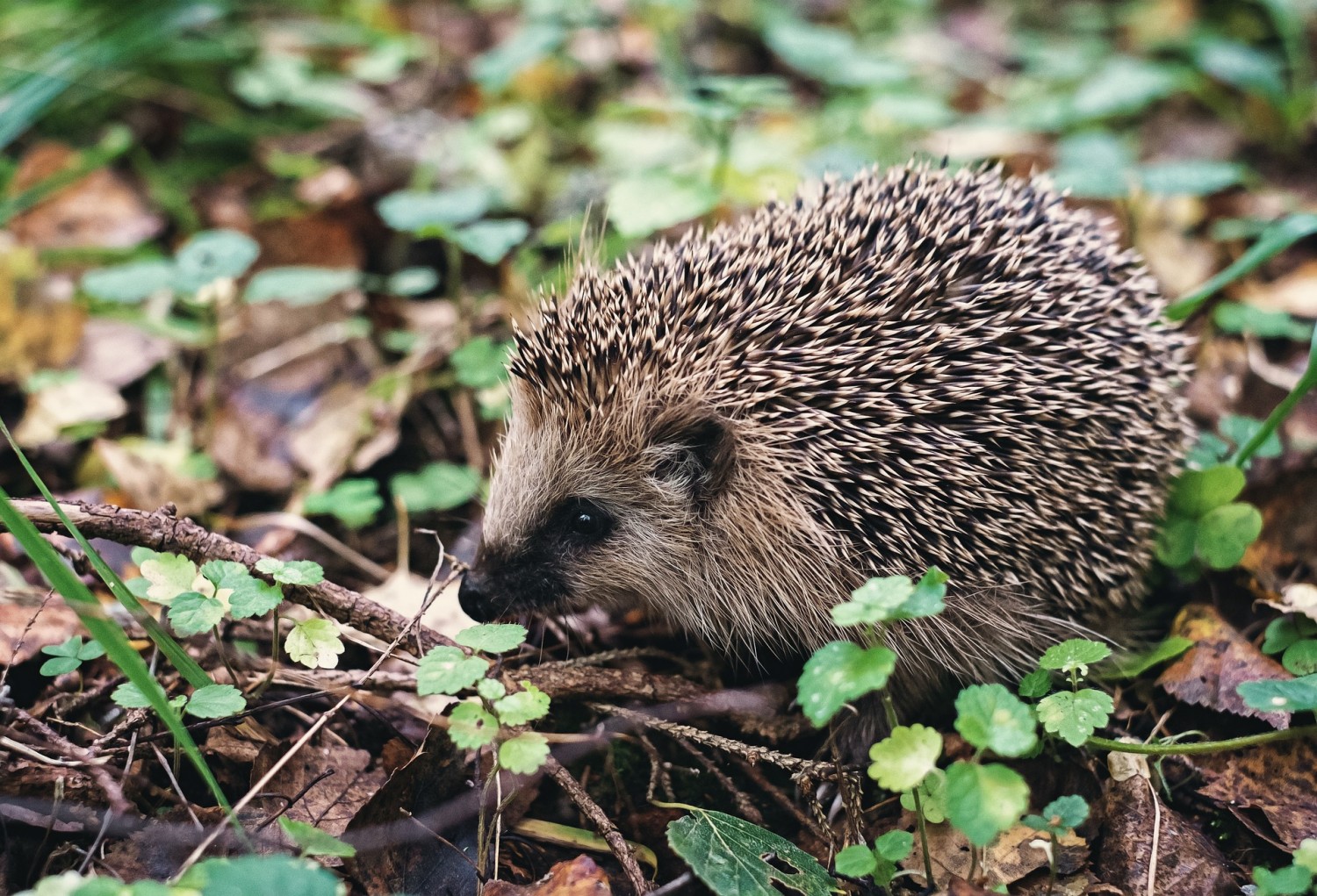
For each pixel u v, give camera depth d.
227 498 0.49
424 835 0.38
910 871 0.36
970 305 0.42
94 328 0.53
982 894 0.35
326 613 0.39
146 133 0.63
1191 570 0.44
